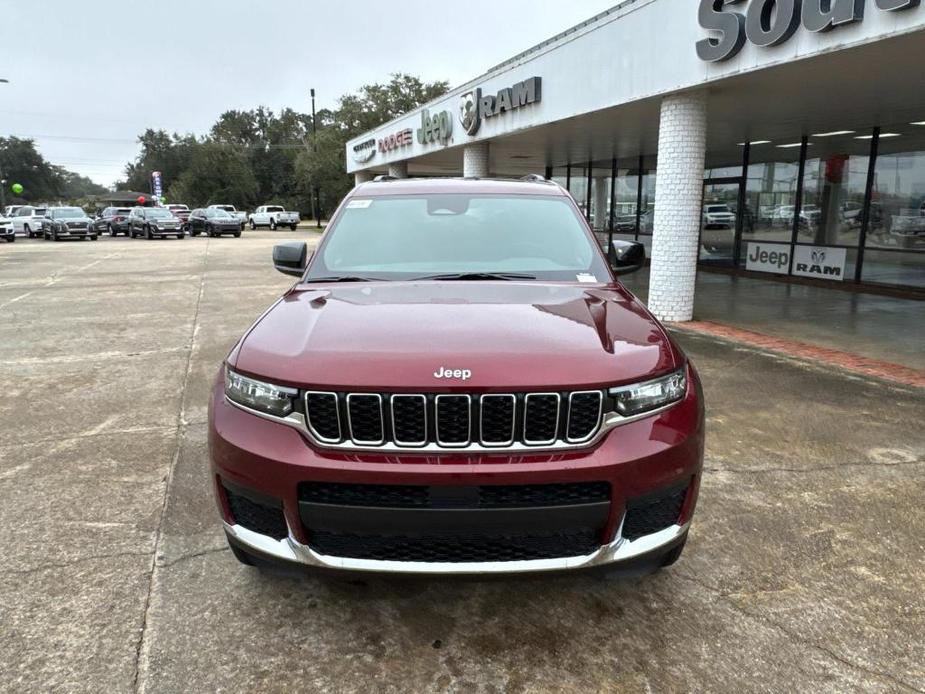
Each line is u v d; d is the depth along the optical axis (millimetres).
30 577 2934
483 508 2221
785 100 9594
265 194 93188
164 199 84250
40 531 3348
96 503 3662
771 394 5664
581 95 10547
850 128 12703
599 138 14000
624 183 19344
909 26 5887
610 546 2326
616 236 19953
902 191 12125
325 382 2279
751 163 15836
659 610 2734
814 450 4410
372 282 3312
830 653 2467
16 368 6762
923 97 9336
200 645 2510
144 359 7172
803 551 3158
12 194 114062
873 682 2316
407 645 2531
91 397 5715
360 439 2295
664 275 9312
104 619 2648
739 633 2584
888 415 5121
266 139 101438
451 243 3633
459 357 2332
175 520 3469
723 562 3074
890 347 7512
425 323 2627
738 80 8078
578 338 2521
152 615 2682
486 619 2693
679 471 2420
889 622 2639
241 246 28125
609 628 2629
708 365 6680
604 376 2316
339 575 2367
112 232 39250
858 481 3926
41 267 18453
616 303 3035
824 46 6707
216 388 2686
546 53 11453
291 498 2311
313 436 2320
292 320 2803
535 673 2381
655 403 2436
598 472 2260
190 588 2869
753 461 4227
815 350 7359
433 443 2266
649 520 2443
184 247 27516
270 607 2750
